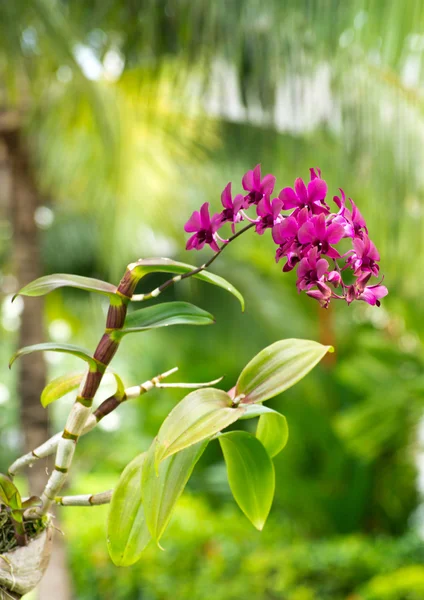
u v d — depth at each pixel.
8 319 11.67
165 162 5.44
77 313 9.30
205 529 8.18
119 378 1.76
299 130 4.64
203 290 7.73
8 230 8.15
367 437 8.32
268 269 8.13
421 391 8.08
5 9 3.96
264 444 1.89
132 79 4.81
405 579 6.45
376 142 4.55
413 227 4.94
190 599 7.14
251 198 1.69
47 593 5.55
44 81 4.79
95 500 1.78
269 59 4.11
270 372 1.74
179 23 4.08
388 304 8.18
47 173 5.65
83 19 4.30
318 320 8.84
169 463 1.72
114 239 5.33
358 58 4.37
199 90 4.52
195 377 10.09
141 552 1.75
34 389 5.73
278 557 7.41
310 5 3.87
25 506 1.77
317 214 1.67
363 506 9.27
